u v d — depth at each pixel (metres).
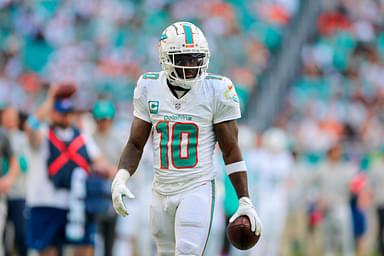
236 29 55.22
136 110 15.06
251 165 33.56
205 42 14.41
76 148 22.98
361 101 53.56
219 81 14.62
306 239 37.12
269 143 34.06
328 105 51.44
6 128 26.92
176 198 14.55
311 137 48.31
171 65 14.13
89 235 23.38
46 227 22.73
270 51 53.09
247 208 14.27
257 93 49.88
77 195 22.84
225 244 32.22
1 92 49.72
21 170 27.27
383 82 55.84
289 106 49.88
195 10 56.81
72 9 55.47
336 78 53.50
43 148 22.67
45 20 54.41
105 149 25.80
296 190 35.38
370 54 56.69
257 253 33.38
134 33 54.31
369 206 39.72
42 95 49.59
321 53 53.72
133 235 27.55
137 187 27.30
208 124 14.67
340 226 33.72
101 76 50.72
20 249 27.53
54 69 51.62
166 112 14.59
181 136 14.55
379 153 38.72
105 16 54.56
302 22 53.78
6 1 54.84
